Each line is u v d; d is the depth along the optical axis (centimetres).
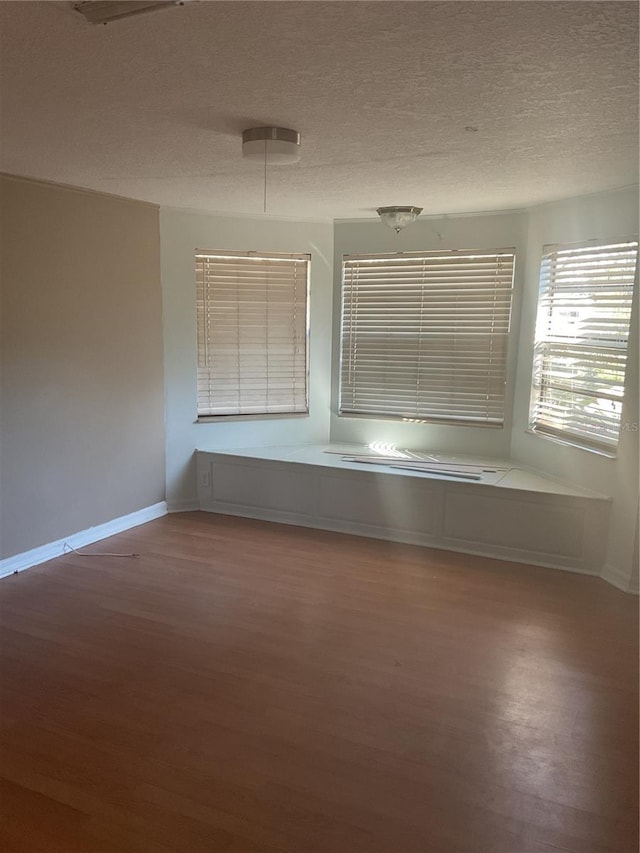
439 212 446
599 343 372
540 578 376
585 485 388
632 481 348
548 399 423
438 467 440
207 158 301
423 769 216
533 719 243
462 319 461
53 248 370
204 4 144
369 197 393
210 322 473
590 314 380
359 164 304
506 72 187
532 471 432
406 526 432
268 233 473
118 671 273
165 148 282
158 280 446
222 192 386
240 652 290
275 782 209
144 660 282
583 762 220
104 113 232
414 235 464
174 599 342
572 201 388
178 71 189
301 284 490
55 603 335
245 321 482
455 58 177
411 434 492
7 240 345
